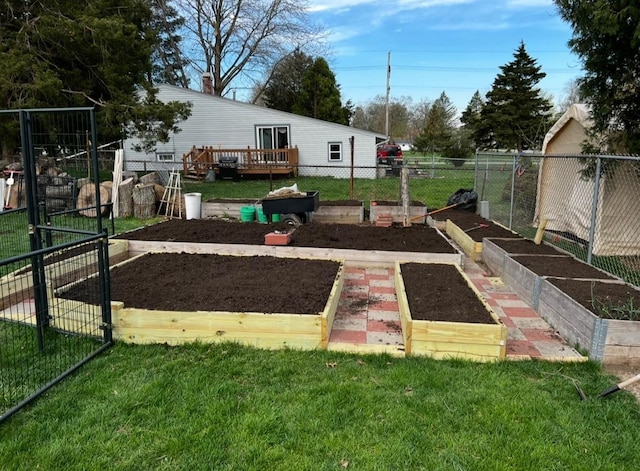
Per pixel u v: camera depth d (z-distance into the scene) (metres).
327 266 4.92
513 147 25.50
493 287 5.08
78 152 5.56
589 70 5.73
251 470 2.03
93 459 2.10
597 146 6.19
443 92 45.44
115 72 12.66
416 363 3.08
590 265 4.82
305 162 19.56
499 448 2.20
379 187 15.05
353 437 2.27
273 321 3.29
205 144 19.62
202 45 25.38
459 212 9.59
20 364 3.03
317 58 30.11
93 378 2.85
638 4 4.75
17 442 2.21
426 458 2.12
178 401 2.59
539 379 2.91
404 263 5.13
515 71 25.83
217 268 4.85
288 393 2.67
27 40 11.53
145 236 6.41
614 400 2.65
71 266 4.54
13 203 9.62
